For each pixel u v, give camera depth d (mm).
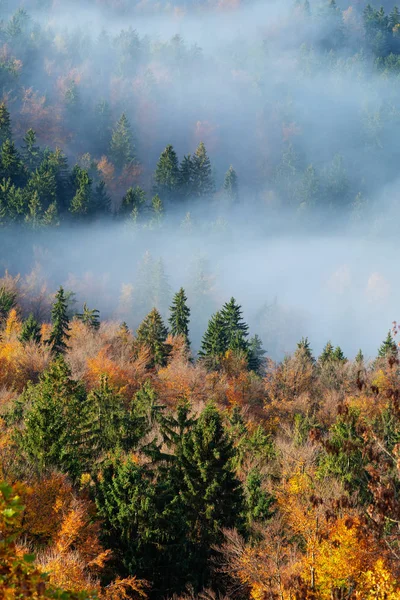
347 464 64562
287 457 76062
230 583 63531
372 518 32594
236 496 72000
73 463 75188
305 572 45250
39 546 57969
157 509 64500
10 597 12570
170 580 61406
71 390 99812
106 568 60750
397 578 35438
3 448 70000
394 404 33594
